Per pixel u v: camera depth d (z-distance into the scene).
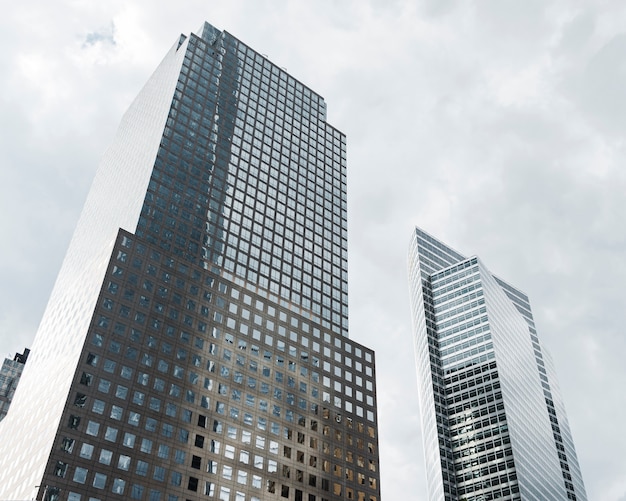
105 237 131.62
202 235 128.00
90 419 90.25
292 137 168.88
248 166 150.12
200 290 117.19
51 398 98.25
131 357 100.00
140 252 113.31
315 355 126.12
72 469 85.00
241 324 118.69
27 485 88.12
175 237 123.69
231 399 107.06
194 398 102.62
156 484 90.50
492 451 188.75
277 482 103.25
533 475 193.88
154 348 103.44
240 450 102.31
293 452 108.75
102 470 87.12
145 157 140.38
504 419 191.75
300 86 185.88
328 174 170.00
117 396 94.69
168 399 99.50
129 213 127.88
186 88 152.62
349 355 132.75
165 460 93.38
